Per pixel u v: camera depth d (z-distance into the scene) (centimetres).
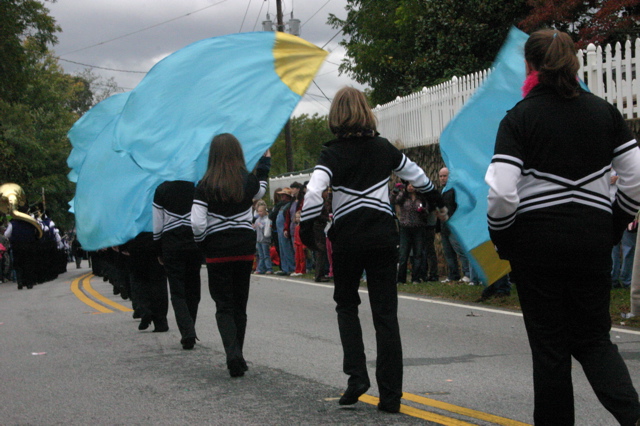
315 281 1332
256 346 665
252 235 539
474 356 603
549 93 299
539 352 299
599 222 294
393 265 420
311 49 618
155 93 633
